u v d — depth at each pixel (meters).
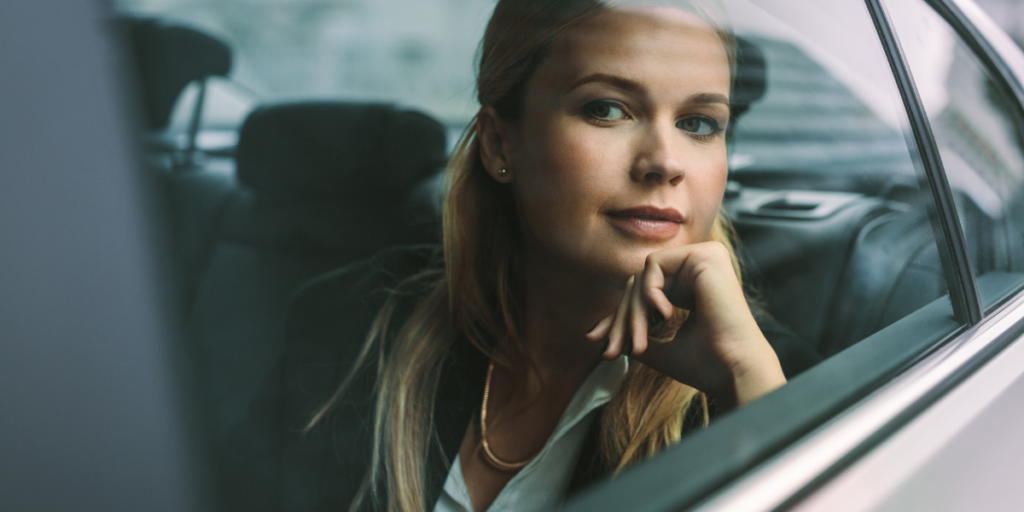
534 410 0.94
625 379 0.87
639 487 0.54
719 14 0.83
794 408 0.69
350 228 1.17
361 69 0.89
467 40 0.90
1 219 0.35
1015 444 0.81
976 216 1.10
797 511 0.57
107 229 0.40
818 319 1.40
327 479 0.98
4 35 0.36
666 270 0.84
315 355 1.06
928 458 0.70
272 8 0.79
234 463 0.94
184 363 0.48
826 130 1.41
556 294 0.91
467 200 0.99
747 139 1.55
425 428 0.98
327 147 1.15
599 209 0.82
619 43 0.77
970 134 1.17
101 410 0.37
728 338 0.80
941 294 0.99
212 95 0.87
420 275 1.14
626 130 0.80
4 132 0.35
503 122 0.91
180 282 0.56
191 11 0.74
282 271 1.11
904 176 1.23
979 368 0.88
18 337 0.34
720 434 0.62
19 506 0.33
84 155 0.39
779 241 1.50
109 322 0.39
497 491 0.94
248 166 1.06
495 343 0.97
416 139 1.23
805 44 1.19
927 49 1.13
